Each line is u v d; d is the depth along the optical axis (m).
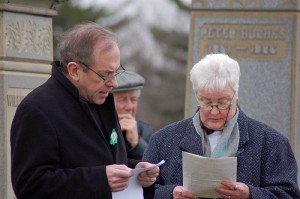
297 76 9.87
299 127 9.91
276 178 6.02
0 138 7.57
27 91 7.75
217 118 6.00
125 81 7.59
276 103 9.88
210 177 5.81
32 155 5.28
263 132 6.11
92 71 5.42
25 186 5.26
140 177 5.54
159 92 31.92
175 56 32.41
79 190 5.26
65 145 5.38
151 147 6.31
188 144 6.15
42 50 7.93
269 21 9.89
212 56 5.99
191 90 9.96
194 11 10.05
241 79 9.95
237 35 9.96
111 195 5.34
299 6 9.84
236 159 5.81
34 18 7.86
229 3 9.96
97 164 5.46
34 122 5.31
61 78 5.47
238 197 5.82
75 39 5.45
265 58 9.90
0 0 7.63
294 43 9.82
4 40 7.63
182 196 5.91
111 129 5.63
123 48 32.16
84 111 5.46
